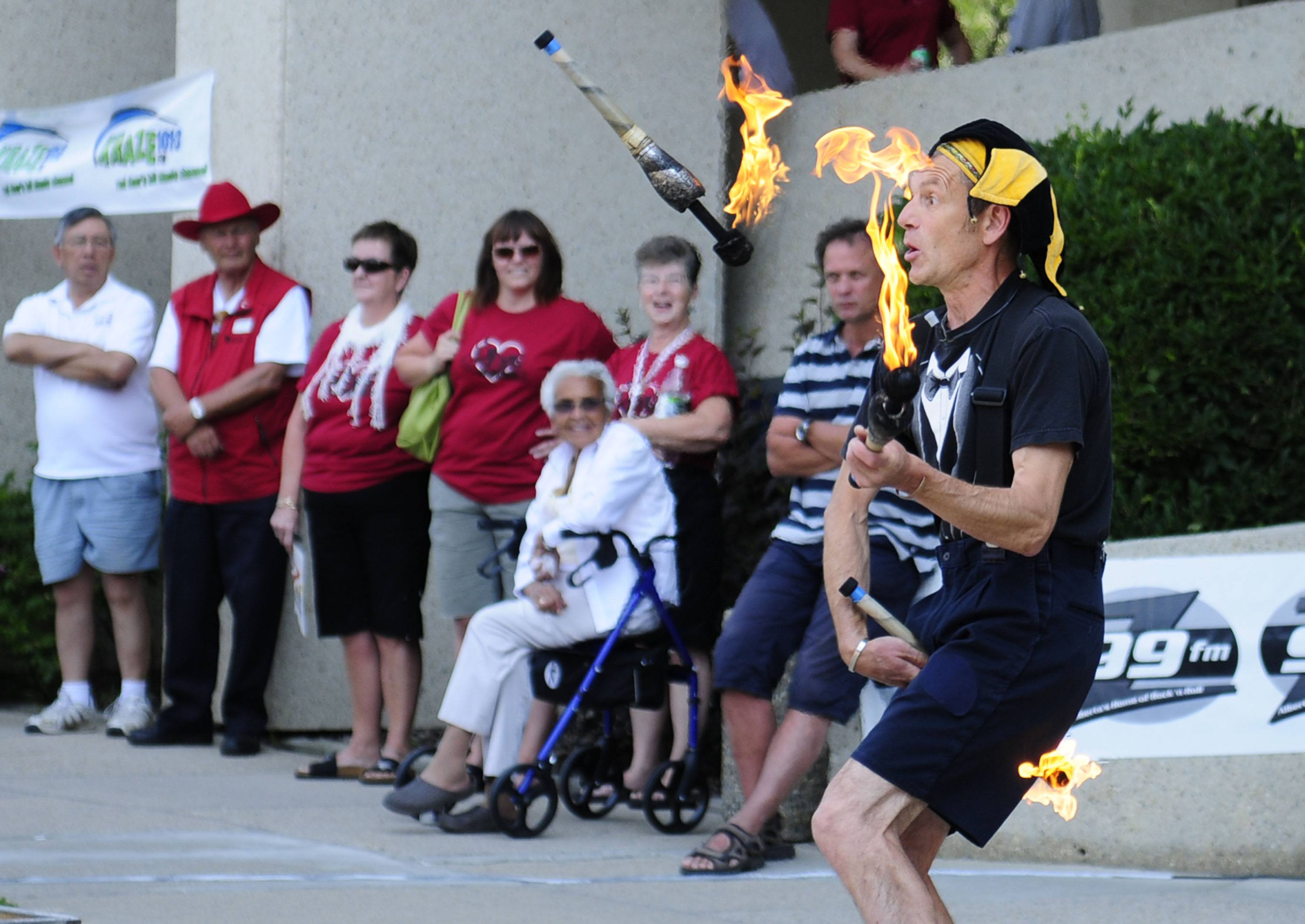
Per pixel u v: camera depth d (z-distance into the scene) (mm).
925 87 30266
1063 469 11094
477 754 23094
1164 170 22078
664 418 22781
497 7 31234
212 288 29453
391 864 19609
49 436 31266
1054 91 28625
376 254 26031
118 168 33000
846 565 12508
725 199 32656
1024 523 10930
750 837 19328
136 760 28078
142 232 39188
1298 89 25797
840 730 21688
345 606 26281
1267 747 19203
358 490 25875
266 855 20016
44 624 35344
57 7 38281
